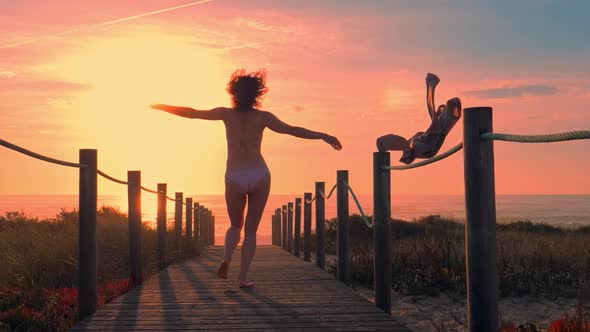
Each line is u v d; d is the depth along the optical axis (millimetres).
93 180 4812
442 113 4527
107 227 13180
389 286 5047
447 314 7082
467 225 2766
